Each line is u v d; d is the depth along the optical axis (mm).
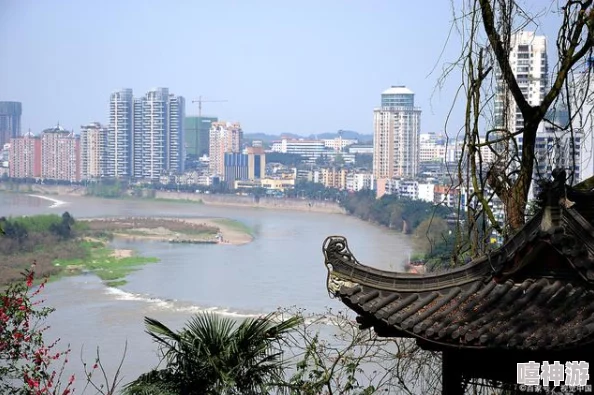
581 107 14062
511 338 9133
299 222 178875
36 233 129625
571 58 13742
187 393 13258
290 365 16094
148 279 98812
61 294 86938
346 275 10156
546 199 9672
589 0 13594
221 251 128750
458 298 9977
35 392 14906
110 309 76250
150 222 167625
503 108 14148
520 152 15500
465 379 10258
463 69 14070
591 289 9570
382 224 166750
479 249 14023
